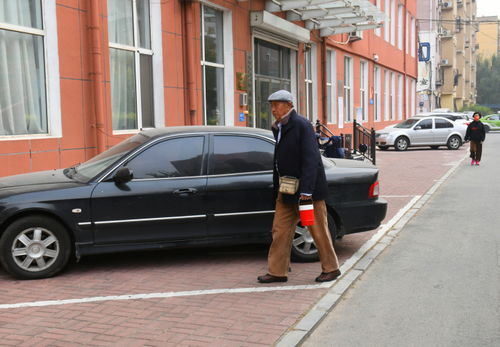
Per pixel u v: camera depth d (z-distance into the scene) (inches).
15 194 236.1
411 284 235.3
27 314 196.2
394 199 468.4
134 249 247.9
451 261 271.1
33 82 356.8
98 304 206.7
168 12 462.0
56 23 360.8
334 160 298.4
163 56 456.4
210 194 253.1
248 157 261.1
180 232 251.9
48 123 362.3
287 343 169.9
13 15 343.6
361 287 232.5
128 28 433.4
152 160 252.5
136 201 245.3
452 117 1242.0
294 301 209.8
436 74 2459.4
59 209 237.5
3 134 339.0
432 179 604.4
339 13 667.4
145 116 451.5
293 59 740.0
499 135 1696.6
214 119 545.6
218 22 550.9
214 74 545.0
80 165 275.3
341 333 182.5
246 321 188.7
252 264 264.4
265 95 661.9
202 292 221.0
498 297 215.6
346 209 269.9
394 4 1379.2
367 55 1096.2
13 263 234.8
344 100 979.3
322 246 234.2
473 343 172.2
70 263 266.5
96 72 382.9
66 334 177.8
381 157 913.5
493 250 291.1
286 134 222.8
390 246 305.7
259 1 611.2
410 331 183.2
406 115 1562.5
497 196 479.5
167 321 189.0
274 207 259.0
